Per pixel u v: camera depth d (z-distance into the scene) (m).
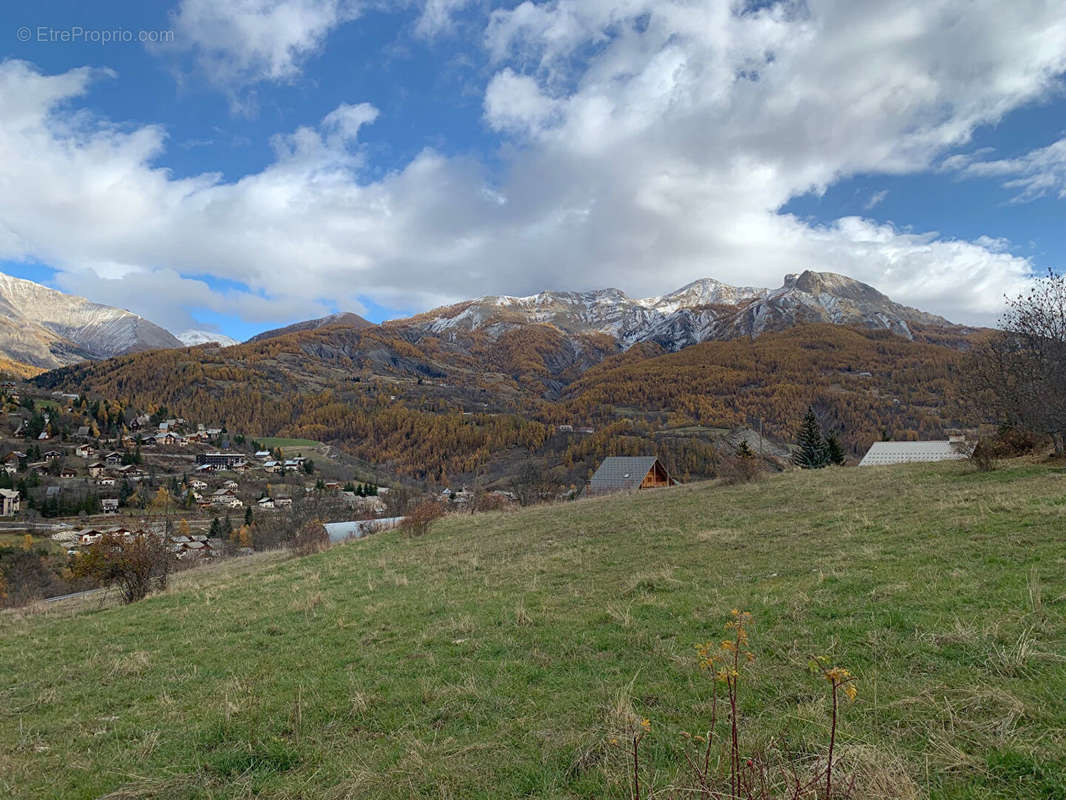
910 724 4.80
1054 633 6.06
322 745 6.06
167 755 6.22
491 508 42.78
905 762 4.23
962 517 13.09
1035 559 9.02
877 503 17.70
